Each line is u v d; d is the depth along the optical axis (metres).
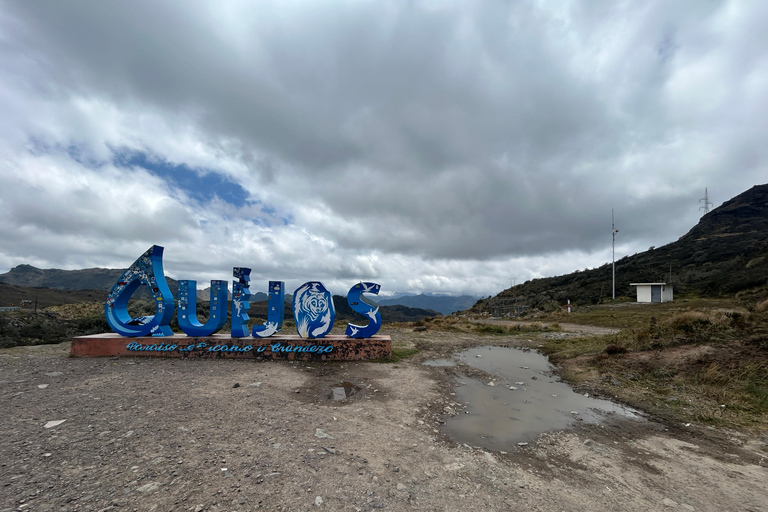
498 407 6.49
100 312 23.08
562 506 3.26
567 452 4.60
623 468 4.16
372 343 10.12
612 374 8.44
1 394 5.88
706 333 9.08
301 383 7.43
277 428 4.70
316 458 3.87
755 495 3.56
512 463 4.21
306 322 10.38
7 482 3.11
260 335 10.12
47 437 4.12
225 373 7.93
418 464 3.98
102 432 4.30
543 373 9.30
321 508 2.94
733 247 40.84
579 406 6.61
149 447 3.91
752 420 5.58
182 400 5.73
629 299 35.00
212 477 3.31
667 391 7.11
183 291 10.21
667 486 3.73
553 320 25.19
